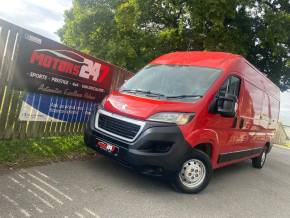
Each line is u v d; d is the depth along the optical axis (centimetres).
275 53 2402
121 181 612
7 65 662
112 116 602
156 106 577
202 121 603
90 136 627
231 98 629
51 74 752
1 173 533
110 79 939
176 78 671
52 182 539
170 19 2680
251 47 2620
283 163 1330
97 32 2592
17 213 418
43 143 725
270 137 1098
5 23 638
